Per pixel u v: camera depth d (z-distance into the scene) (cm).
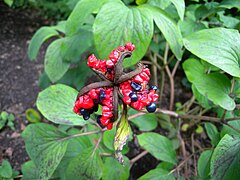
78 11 24
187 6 36
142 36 22
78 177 23
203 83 23
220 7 29
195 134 39
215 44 21
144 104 15
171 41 23
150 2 27
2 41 54
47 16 61
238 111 26
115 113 15
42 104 23
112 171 26
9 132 40
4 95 44
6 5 63
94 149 24
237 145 20
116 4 23
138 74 15
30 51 35
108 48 22
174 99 44
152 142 27
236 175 19
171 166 29
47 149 24
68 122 23
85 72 36
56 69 33
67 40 32
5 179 31
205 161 26
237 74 20
